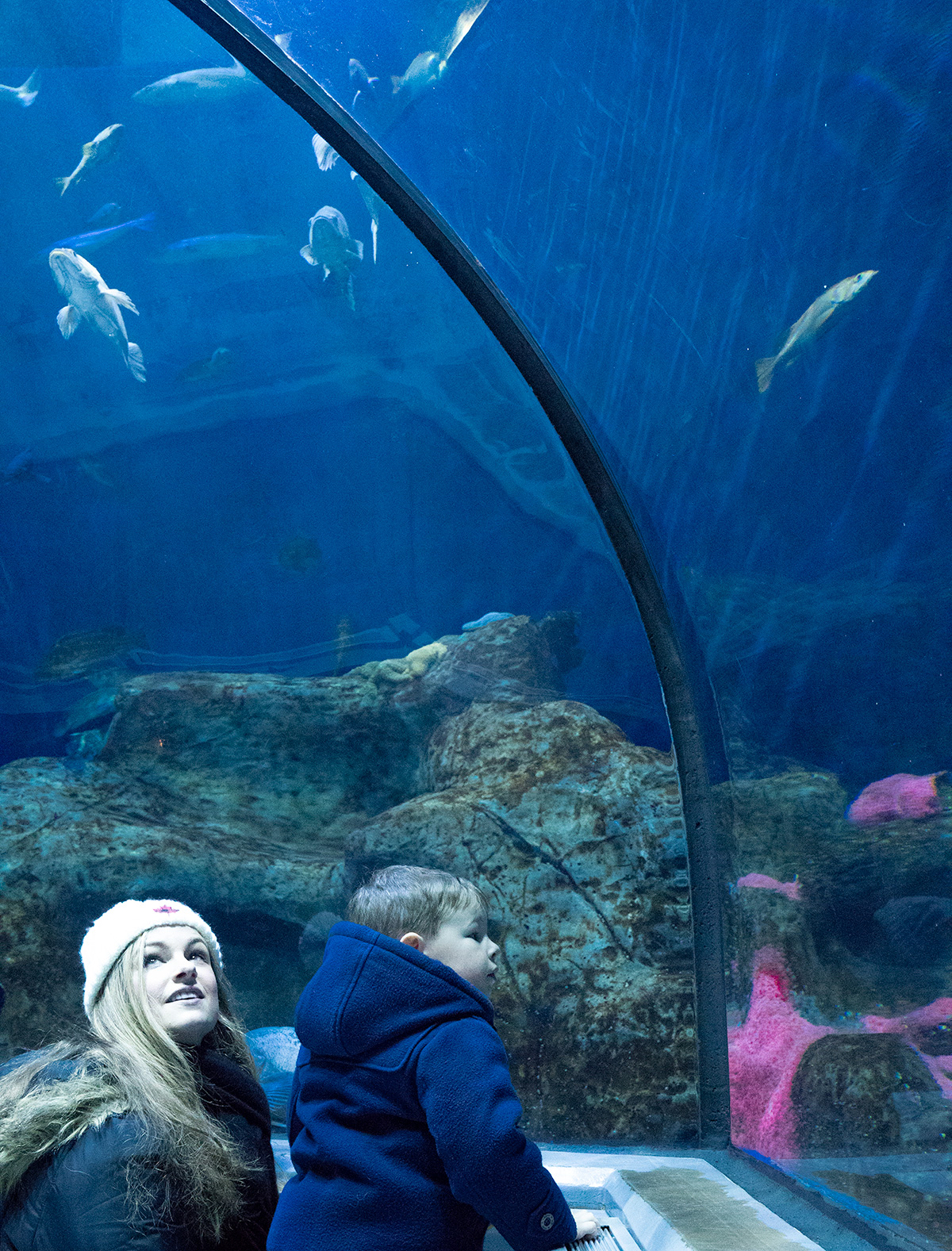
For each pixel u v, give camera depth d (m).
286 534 16.25
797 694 1.87
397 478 15.84
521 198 2.23
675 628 2.54
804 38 1.40
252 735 7.44
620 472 2.43
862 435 1.48
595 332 2.27
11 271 15.10
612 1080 4.19
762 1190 2.13
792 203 1.52
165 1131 1.09
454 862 5.12
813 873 1.90
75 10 10.39
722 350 1.87
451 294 13.68
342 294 14.20
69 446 15.80
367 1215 1.19
